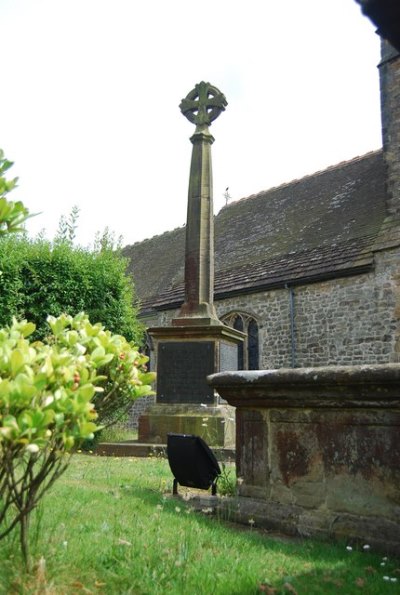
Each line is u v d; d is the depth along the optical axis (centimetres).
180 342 838
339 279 1294
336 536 323
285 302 1397
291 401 361
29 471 211
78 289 937
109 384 296
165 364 838
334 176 1698
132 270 2241
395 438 311
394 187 1284
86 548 251
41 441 179
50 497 359
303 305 1355
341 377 324
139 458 709
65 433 188
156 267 2127
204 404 780
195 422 776
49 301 898
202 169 923
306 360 1321
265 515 363
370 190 1482
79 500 366
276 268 1450
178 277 1914
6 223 233
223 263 1683
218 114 945
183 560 249
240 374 385
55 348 232
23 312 871
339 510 330
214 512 393
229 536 316
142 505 379
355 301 1255
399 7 176
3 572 205
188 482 447
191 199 917
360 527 314
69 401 188
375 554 298
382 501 311
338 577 254
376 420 321
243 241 1730
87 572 227
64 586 208
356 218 1417
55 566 221
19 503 209
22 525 213
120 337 297
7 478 200
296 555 290
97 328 273
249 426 395
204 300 875
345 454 334
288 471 363
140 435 810
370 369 312
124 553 252
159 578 230
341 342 1264
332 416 343
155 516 338
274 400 371
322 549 302
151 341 1822
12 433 171
